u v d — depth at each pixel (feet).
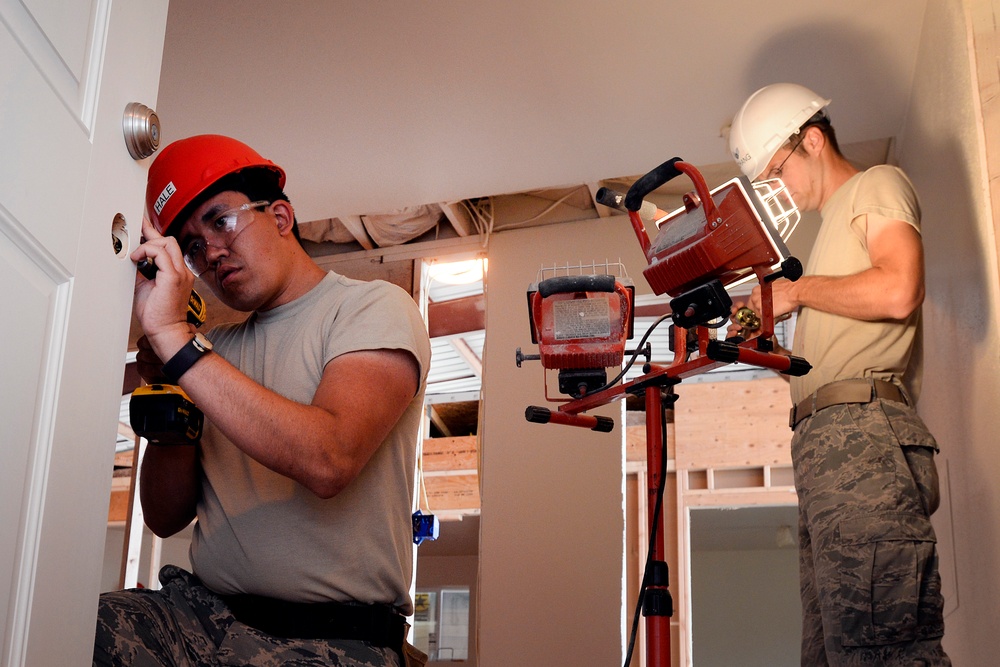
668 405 5.80
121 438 26.76
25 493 3.22
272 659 4.76
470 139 11.51
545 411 5.75
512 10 9.38
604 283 5.55
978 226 7.20
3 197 3.02
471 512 27.35
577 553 12.18
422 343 5.37
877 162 12.06
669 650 5.16
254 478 5.16
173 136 11.42
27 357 3.21
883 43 9.75
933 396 9.64
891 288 6.66
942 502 9.30
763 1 9.23
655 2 9.24
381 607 5.01
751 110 7.89
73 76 3.56
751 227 5.25
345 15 9.50
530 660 11.89
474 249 14.11
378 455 5.24
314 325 5.35
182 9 9.40
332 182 12.47
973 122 7.20
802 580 7.54
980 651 7.59
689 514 28.76
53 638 3.35
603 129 11.26
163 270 4.30
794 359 5.26
